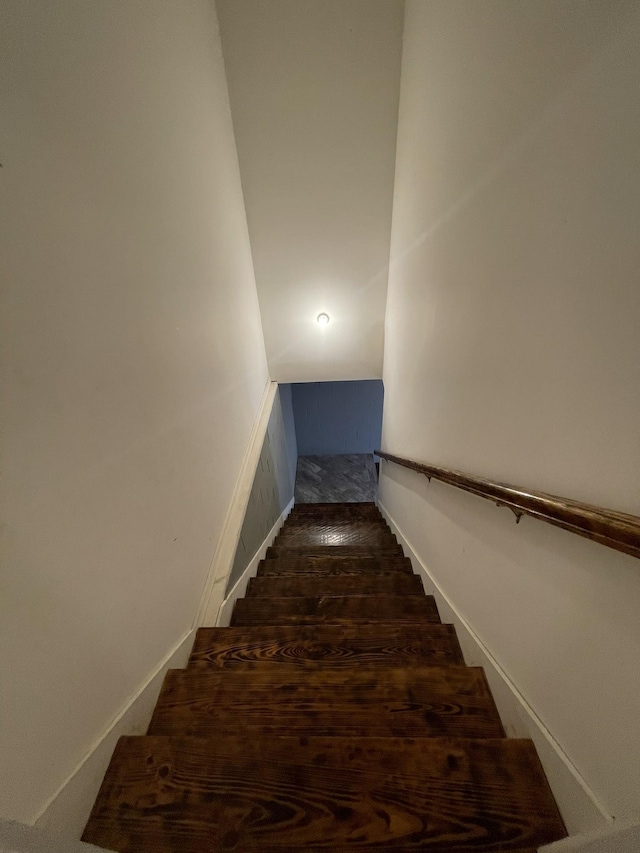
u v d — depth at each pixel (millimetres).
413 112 1871
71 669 658
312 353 3494
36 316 617
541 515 684
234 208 2336
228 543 1615
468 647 1118
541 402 757
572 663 665
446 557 1406
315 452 6234
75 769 643
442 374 1467
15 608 550
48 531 622
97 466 763
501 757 730
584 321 617
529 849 620
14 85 591
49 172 664
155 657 958
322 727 871
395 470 2830
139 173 1029
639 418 510
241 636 1198
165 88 1249
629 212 506
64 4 724
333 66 2188
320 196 2660
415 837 629
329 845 619
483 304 1030
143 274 1024
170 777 708
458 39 1155
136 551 899
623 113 507
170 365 1178
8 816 517
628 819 521
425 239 1704
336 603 1517
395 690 952
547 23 672
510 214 857
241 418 2207
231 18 2027
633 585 534
